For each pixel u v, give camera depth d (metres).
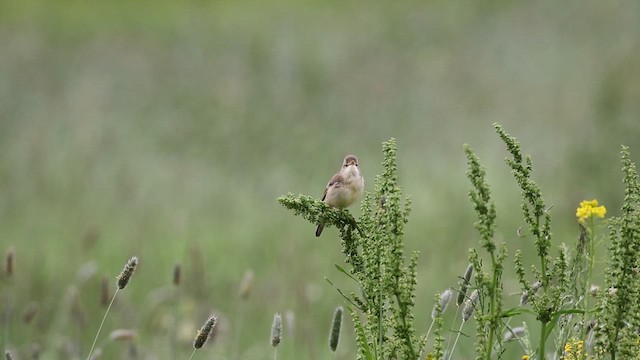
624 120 17.64
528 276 10.38
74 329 9.56
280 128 20.62
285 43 28.23
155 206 15.81
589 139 17.11
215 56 27.59
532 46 24.94
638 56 21.91
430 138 19.33
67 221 14.95
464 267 11.12
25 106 23.28
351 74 24.84
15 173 17.73
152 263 12.51
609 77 20.69
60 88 25.00
